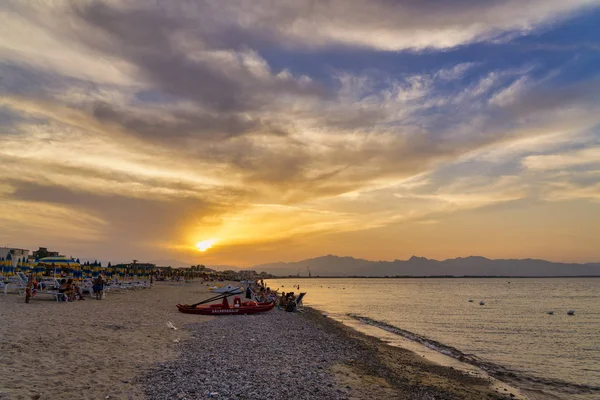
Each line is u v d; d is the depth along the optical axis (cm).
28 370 1019
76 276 3847
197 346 1622
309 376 1268
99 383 975
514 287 16950
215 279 16112
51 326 1700
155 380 1051
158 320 2302
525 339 2856
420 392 1261
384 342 2416
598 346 2586
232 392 1008
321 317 3769
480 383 1516
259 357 1498
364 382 1292
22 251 7262
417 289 14650
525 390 1466
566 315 4816
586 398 1397
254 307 3291
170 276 11994
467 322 3906
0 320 1753
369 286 19000
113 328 1823
